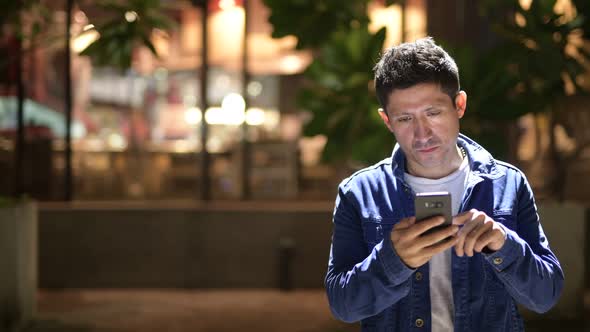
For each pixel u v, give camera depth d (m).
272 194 8.95
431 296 2.06
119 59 6.10
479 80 5.92
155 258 8.30
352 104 6.07
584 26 6.04
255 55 8.91
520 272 1.90
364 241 2.13
